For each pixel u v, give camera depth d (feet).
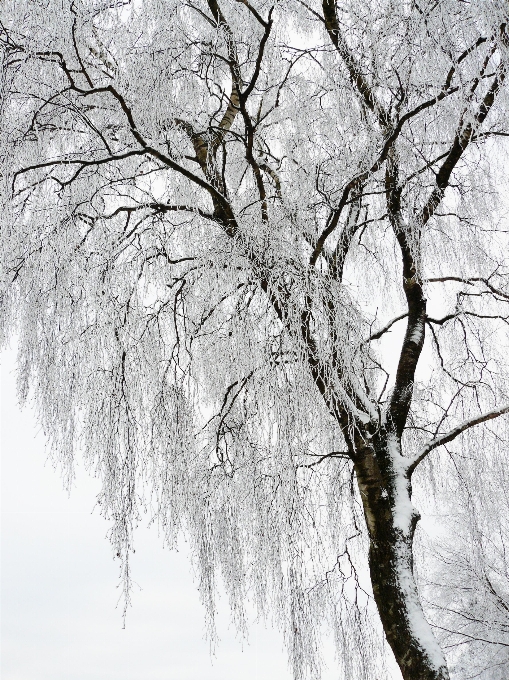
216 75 21.17
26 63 17.85
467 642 34.63
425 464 22.06
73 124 19.72
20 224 18.69
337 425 18.07
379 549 17.54
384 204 20.62
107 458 16.85
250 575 18.06
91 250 18.15
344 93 18.84
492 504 22.27
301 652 17.19
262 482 17.84
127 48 18.78
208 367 18.25
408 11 17.35
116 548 16.70
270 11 17.07
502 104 17.75
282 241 17.24
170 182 20.40
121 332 17.04
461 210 20.84
